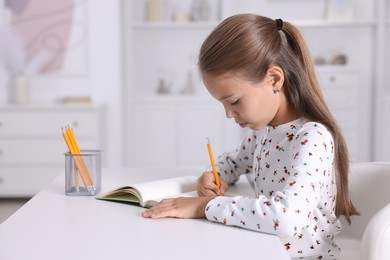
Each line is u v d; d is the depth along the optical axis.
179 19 4.60
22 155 4.04
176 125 4.45
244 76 1.14
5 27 4.37
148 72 4.79
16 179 4.05
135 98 4.43
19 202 4.13
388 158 4.58
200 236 1.03
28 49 4.39
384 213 1.15
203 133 4.46
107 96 4.41
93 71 4.40
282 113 1.29
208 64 1.15
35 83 4.41
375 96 4.70
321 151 1.17
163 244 0.98
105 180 1.58
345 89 4.54
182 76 4.79
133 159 4.47
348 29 4.79
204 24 4.50
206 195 1.34
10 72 4.39
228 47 1.13
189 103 4.44
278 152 1.32
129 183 1.54
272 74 1.19
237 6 4.75
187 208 1.16
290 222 1.04
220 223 1.12
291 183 1.11
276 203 1.07
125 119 4.52
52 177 4.05
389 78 4.88
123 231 1.06
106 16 4.36
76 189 1.38
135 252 0.94
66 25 4.38
